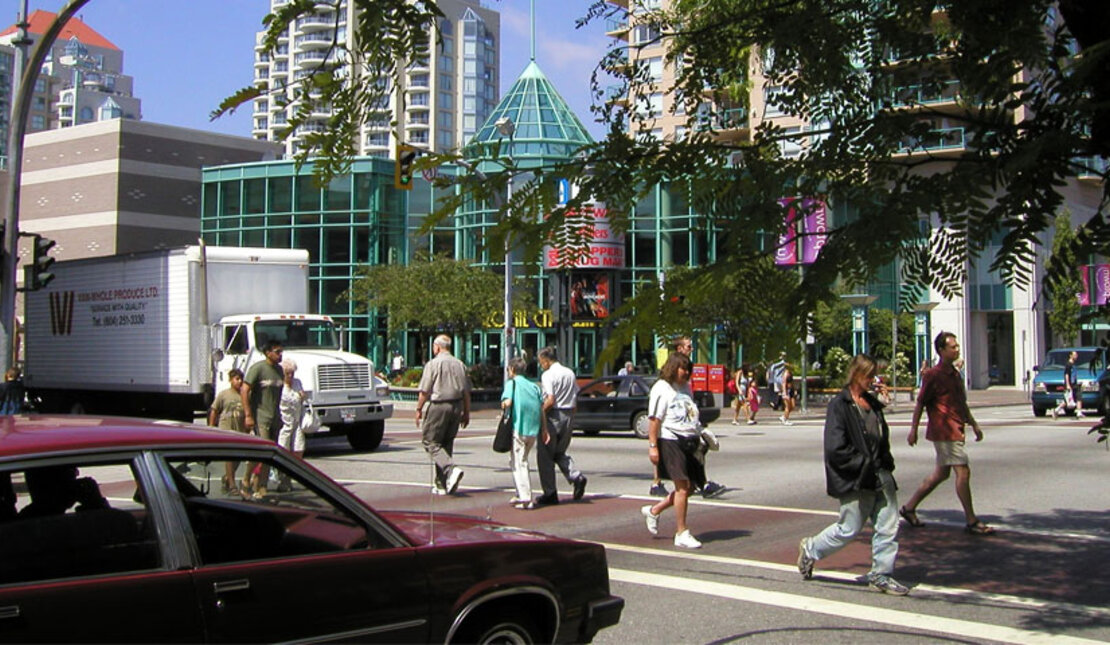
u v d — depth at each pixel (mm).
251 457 3836
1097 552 8797
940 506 11477
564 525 10414
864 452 7340
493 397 35625
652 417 9383
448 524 4891
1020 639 6102
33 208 68250
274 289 22375
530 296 39844
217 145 69625
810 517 10828
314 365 18938
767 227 2207
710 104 2871
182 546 3465
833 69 2580
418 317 39219
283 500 3914
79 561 3285
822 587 7559
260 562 3662
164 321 22281
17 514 3305
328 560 3838
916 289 2025
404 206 49000
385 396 20031
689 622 6539
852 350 36312
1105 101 1979
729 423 28391
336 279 48969
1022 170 1900
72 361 25453
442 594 4164
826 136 2396
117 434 3566
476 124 128375
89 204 65375
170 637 3352
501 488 13453
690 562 8516
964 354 48375
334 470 16016
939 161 2209
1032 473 14742
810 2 2682
